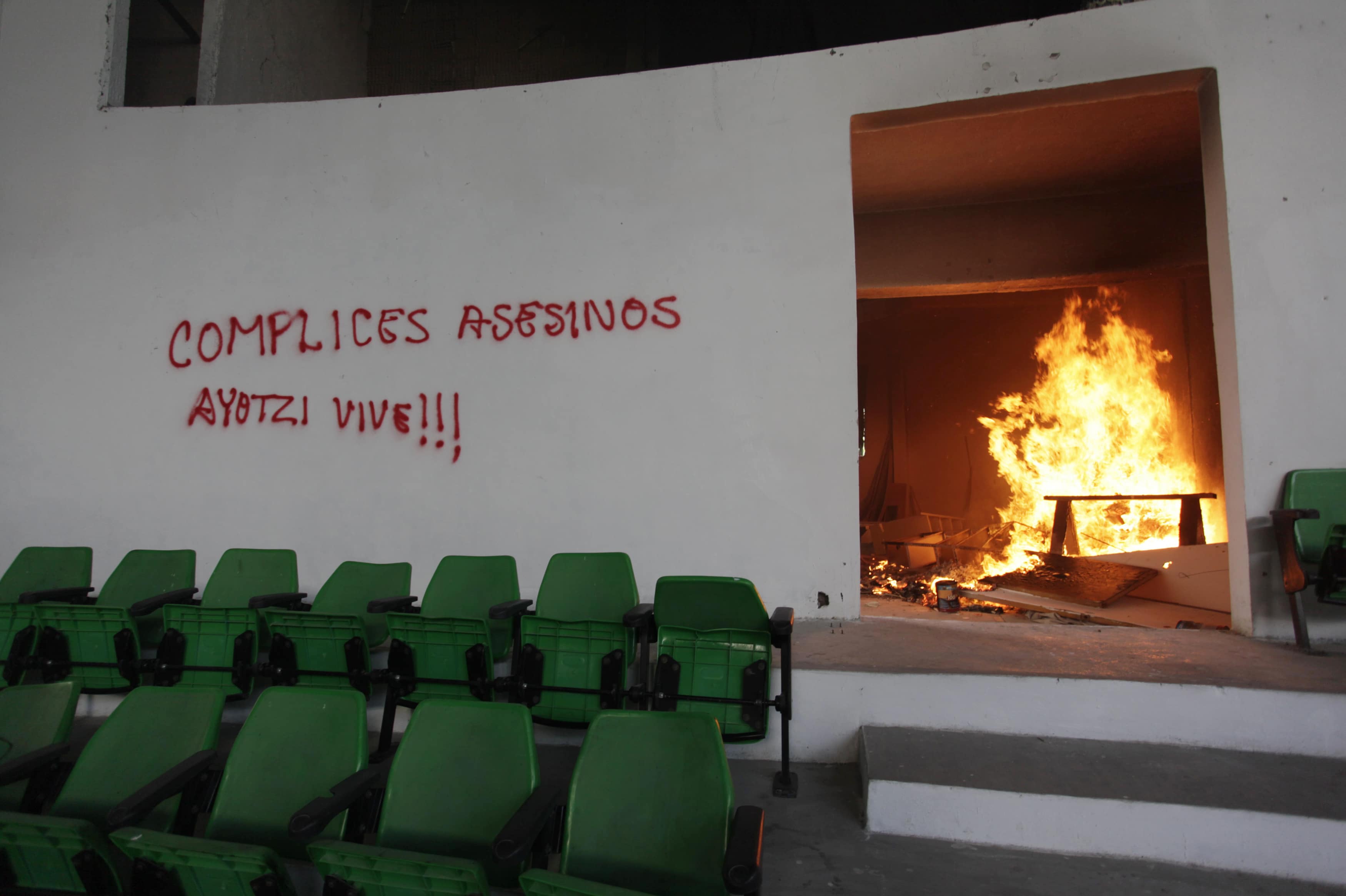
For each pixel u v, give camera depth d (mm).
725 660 2555
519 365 4254
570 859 1652
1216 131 3570
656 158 4215
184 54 6285
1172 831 2137
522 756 1785
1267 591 3326
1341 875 2014
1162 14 3625
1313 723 2477
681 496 4043
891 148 4688
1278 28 3516
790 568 3895
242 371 4457
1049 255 5645
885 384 10289
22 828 1692
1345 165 3410
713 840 1580
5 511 4516
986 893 1995
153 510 4430
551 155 4328
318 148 4543
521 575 4145
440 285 4363
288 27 6281
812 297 3979
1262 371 3393
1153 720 2594
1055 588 4910
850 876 2074
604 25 7480
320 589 4203
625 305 4184
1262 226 3443
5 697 2188
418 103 4480
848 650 3143
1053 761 2453
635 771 1703
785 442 3947
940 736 2682
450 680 2688
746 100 4137
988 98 3842
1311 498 3219
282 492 4355
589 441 4156
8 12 4906
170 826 1858
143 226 4621
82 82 4785
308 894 1847
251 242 4535
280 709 1986
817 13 6961
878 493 9914
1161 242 5398
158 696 2070
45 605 2967
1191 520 5391
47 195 4719
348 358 4395
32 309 4645
